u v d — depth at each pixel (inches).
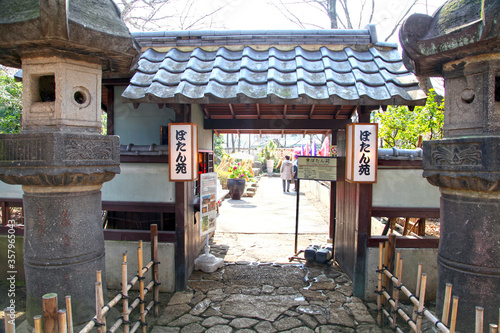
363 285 164.4
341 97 145.8
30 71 111.3
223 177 560.1
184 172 162.1
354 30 190.5
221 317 143.8
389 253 141.7
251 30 193.0
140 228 200.1
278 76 162.4
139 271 130.1
